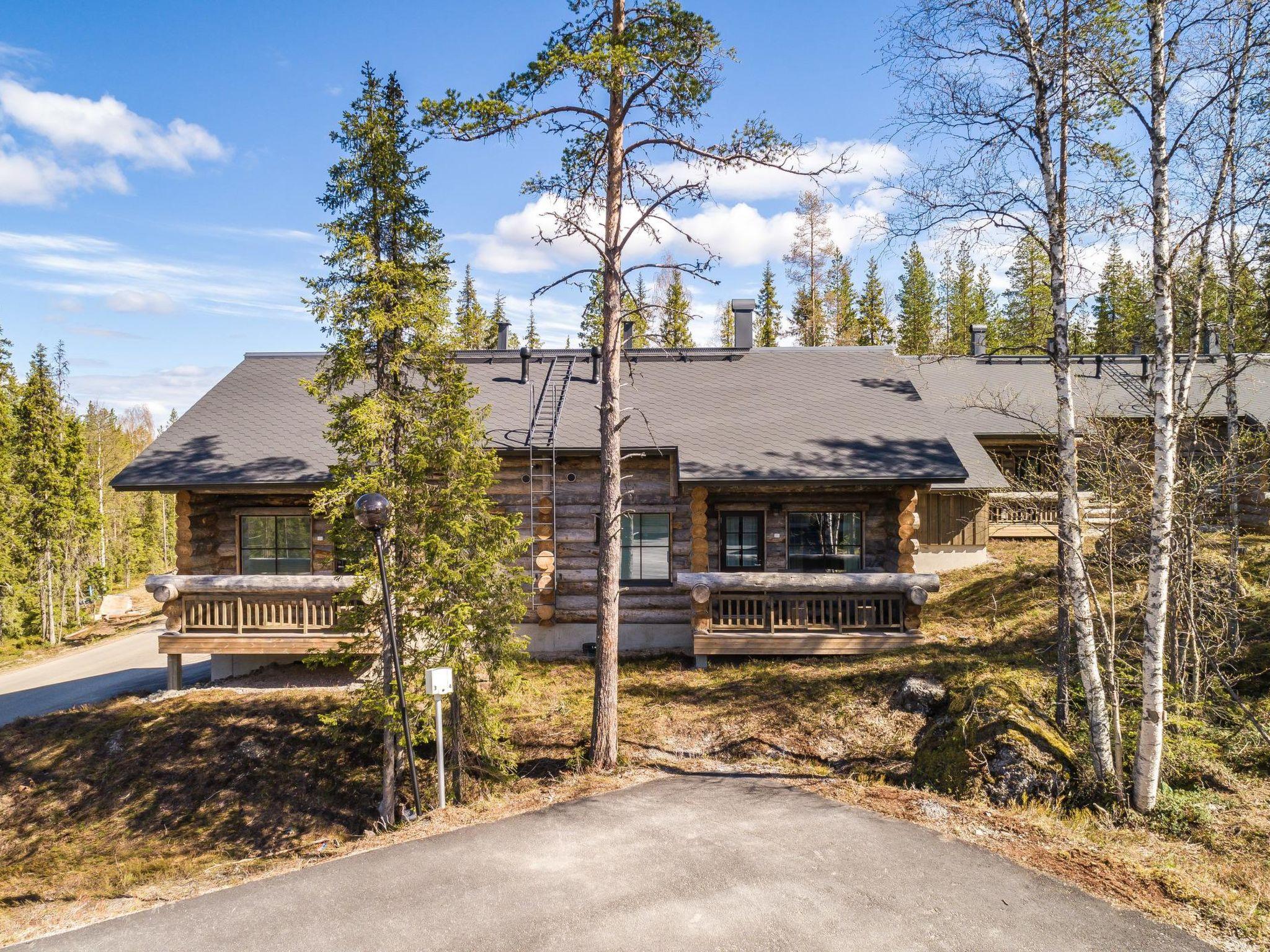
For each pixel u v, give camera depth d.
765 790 8.79
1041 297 12.10
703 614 13.42
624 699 12.23
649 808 8.19
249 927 5.91
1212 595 10.41
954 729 9.48
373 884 6.52
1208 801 8.21
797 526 14.91
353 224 10.05
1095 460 10.29
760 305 52.66
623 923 5.73
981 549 18.97
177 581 13.53
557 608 14.70
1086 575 8.99
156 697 13.61
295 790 11.03
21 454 35.28
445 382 10.41
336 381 9.96
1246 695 10.31
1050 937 5.50
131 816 10.88
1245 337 10.18
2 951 5.80
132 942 5.77
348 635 13.29
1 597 34.50
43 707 16.44
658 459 14.70
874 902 6.00
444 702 10.20
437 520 9.88
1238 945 5.43
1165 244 8.08
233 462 13.90
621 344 13.24
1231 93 8.18
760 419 15.16
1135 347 24.50
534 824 7.82
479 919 5.85
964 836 7.33
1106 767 8.57
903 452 13.69
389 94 10.09
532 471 14.14
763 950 5.34
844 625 13.59
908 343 48.81
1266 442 11.44
